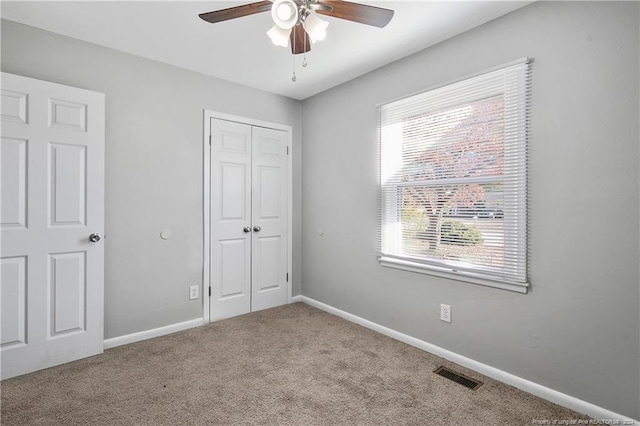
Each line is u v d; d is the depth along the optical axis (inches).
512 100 81.2
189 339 109.3
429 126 99.3
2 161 82.9
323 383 82.7
